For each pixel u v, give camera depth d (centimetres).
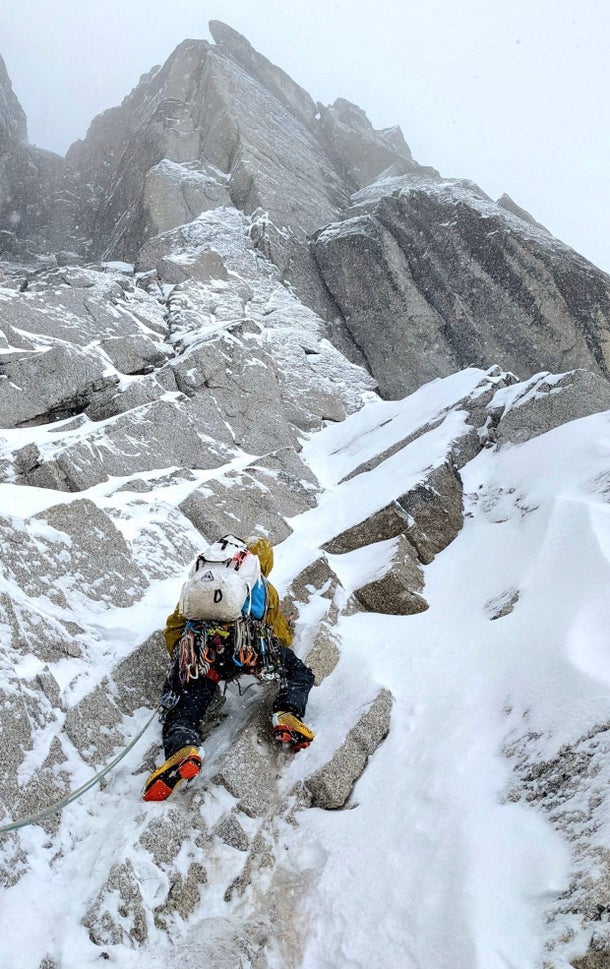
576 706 358
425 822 340
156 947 305
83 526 499
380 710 413
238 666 401
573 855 292
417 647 466
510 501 608
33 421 718
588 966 253
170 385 806
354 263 1296
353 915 311
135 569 512
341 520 643
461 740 378
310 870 340
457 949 276
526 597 467
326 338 1155
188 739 363
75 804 359
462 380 824
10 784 344
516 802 331
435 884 307
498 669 416
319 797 375
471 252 1266
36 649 403
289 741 390
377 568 549
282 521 645
